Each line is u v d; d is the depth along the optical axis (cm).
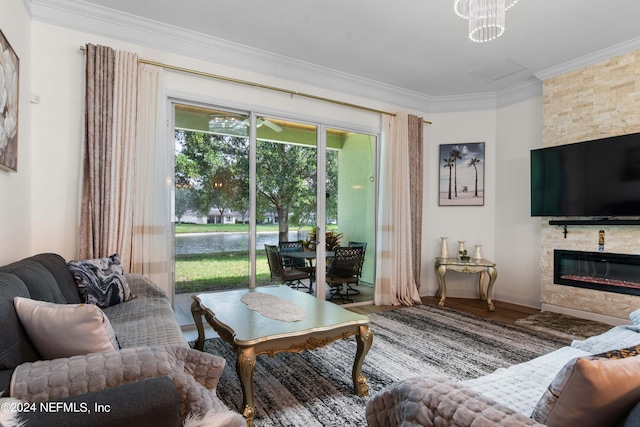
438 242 492
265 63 364
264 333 185
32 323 110
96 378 95
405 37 325
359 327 209
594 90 357
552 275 396
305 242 404
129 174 282
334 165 425
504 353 272
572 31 311
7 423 74
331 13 287
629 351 94
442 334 317
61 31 271
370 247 454
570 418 81
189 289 337
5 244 203
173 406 87
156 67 302
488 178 473
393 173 445
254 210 367
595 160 351
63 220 270
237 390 211
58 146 268
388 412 108
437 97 488
